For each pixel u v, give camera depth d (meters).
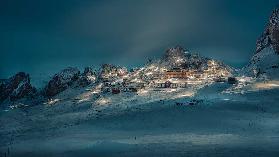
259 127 156.25
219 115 178.88
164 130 160.38
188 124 167.12
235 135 142.88
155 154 116.69
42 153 135.88
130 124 175.50
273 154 109.38
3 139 174.38
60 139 157.88
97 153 125.75
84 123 190.12
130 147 130.00
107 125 178.62
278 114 180.38
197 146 124.94
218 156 109.31
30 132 189.12
